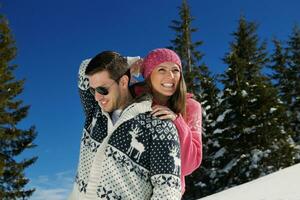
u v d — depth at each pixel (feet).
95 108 8.03
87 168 7.62
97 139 7.54
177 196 7.08
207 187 86.53
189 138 8.06
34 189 75.36
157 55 8.48
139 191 7.20
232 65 94.94
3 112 76.95
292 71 144.46
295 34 149.18
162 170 7.06
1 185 74.79
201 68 112.37
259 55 129.90
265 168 80.89
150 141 7.22
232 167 82.84
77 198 7.68
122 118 7.30
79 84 8.62
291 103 134.10
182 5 112.98
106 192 7.18
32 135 78.59
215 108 97.66
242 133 84.23
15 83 78.38
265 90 86.17
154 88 8.49
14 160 77.71
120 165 7.22
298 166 43.37
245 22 128.16
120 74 7.59
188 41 111.45
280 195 30.22
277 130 82.89
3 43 79.87
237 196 34.76
